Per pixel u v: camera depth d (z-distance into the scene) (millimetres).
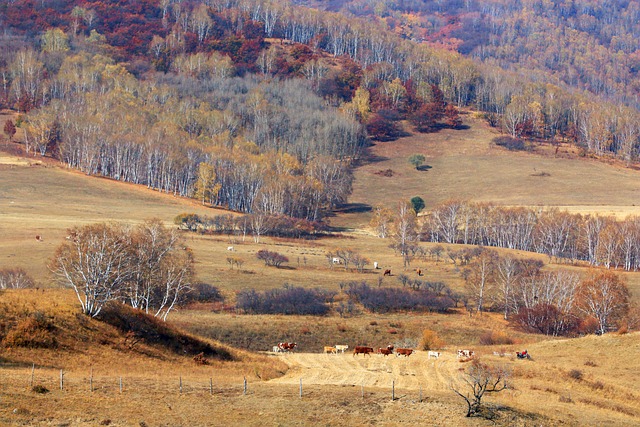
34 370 60094
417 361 85500
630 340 90688
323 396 58625
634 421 58750
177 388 59156
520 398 64062
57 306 75062
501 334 114750
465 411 55312
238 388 61156
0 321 67625
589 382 72938
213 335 110062
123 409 51250
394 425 51406
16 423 45719
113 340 72812
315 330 118125
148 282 113438
